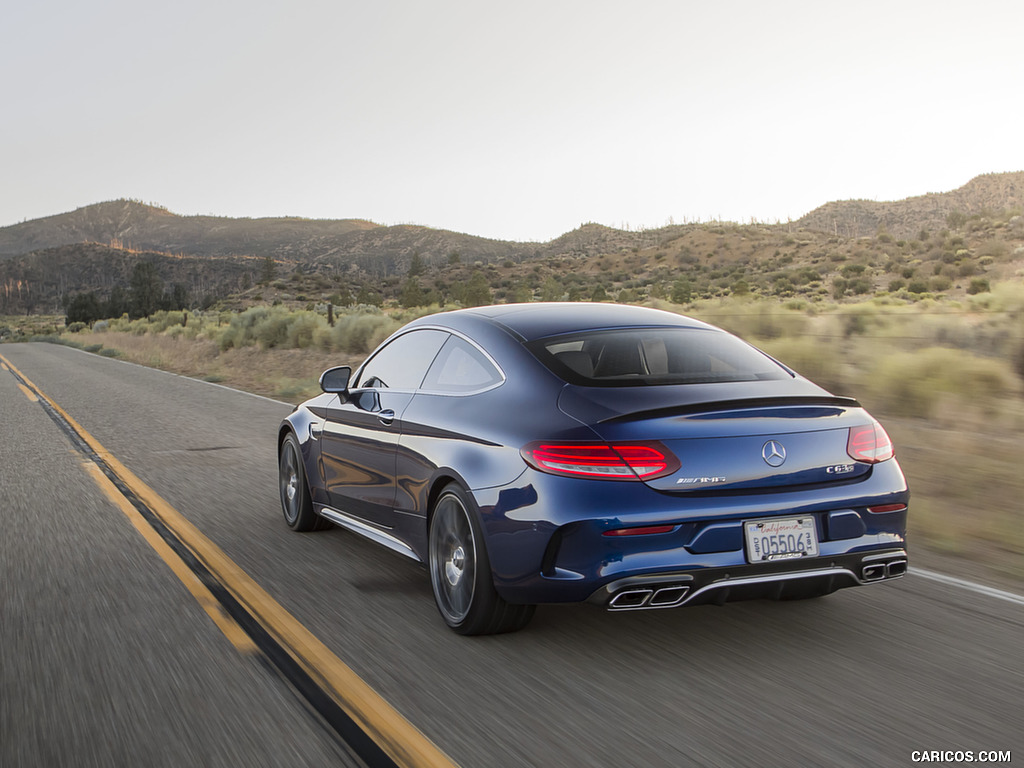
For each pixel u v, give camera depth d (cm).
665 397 382
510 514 379
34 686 362
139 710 336
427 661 386
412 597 485
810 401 388
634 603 361
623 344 432
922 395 1102
